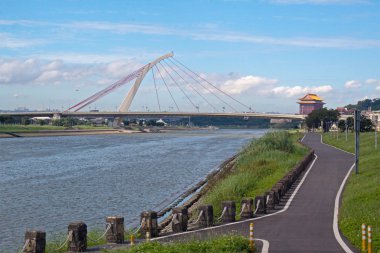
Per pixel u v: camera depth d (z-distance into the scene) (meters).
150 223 22.58
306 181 44.06
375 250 17.98
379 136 104.62
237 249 17.58
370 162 56.69
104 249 19.09
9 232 32.88
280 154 68.06
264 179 46.53
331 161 64.44
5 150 117.31
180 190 53.69
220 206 33.81
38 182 59.78
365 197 31.47
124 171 73.31
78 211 40.72
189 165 83.06
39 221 36.56
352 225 23.36
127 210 41.38
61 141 164.62
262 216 27.84
